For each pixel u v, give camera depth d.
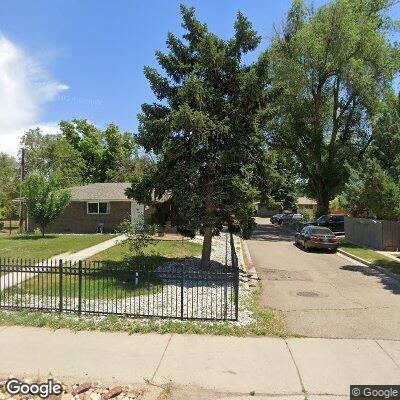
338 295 13.55
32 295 12.42
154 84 16.47
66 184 52.31
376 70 36.66
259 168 16.69
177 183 15.94
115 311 10.68
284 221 54.50
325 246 25.25
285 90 16.73
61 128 62.78
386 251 25.02
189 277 11.44
